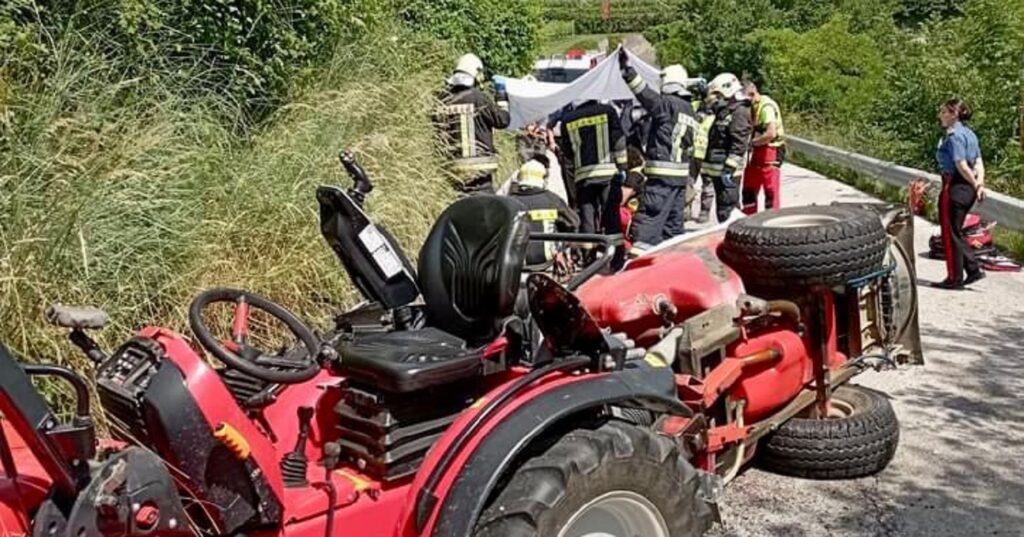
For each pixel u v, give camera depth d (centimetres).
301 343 405
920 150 1730
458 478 331
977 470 546
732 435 484
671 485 372
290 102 856
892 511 499
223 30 799
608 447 356
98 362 329
